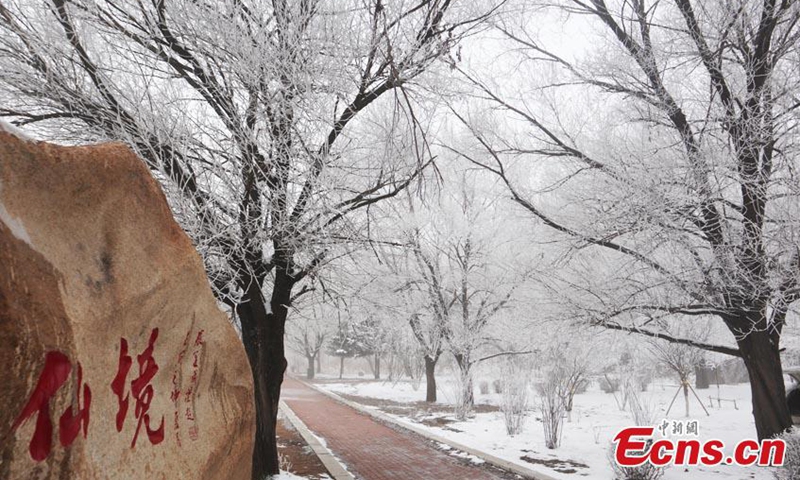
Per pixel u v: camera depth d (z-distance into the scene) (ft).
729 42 28.30
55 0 17.43
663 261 31.32
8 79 17.81
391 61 20.90
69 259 6.84
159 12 19.44
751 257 26.91
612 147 31.78
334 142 24.18
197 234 19.07
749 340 29.55
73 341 6.36
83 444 6.59
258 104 20.51
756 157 27.73
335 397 81.61
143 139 17.93
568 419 52.75
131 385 8.00
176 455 9.21
